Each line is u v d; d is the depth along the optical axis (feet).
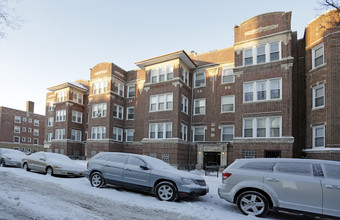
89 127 85.25
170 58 68.39
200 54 75.56
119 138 84.84
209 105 70.33
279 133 50.55
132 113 86.53
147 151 68.03
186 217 18.79
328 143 45.83
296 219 20.10
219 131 67.26
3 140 163.63
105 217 17.63
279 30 53.57
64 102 101.45
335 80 46.16
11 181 30.78
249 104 54.34
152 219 17.93
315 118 50.52
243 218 19.27
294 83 58.13
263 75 53.67
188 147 69.82
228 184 21.94
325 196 18.03
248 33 57.31
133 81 87.66
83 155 103.19
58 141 100.12
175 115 65.05
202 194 25.25
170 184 24.63
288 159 20.76
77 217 17.04
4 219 15.64
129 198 24.57
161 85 69.26
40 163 41.65
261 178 20.56
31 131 184.96
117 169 28.81
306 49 55.26
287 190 19.36
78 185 30.68
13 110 172.24
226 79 69.31
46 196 23.04
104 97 82.74
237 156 53.47
